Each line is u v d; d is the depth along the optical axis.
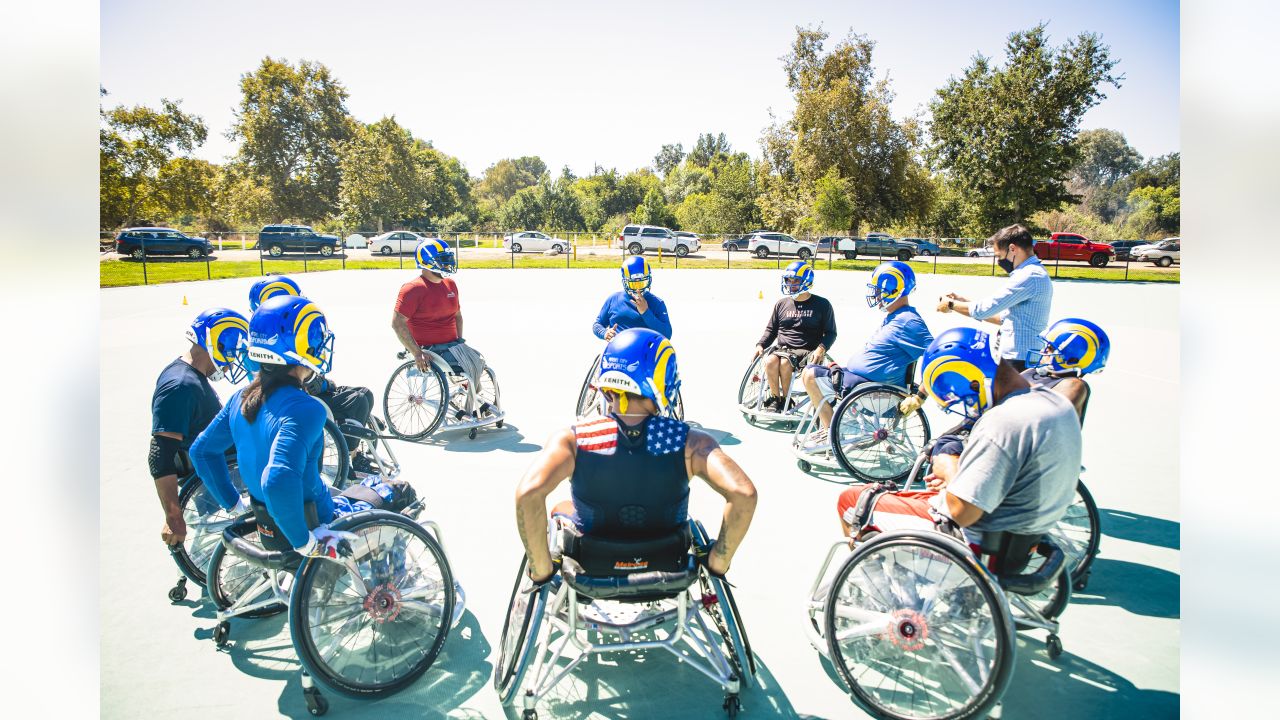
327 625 3.18
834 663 3.03
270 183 59.00
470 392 6.50
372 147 54.47
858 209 46.75
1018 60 37.94
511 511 4.98
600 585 2.71
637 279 6.15
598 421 2.75
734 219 52.44
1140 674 3.22
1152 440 6.65
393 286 20.88
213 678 3.20
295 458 2.80
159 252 31.25
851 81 46.16
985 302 5.15
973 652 2.97
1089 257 34.81
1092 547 3.92
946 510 2.92
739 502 2.60
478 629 3.58
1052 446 2.77
